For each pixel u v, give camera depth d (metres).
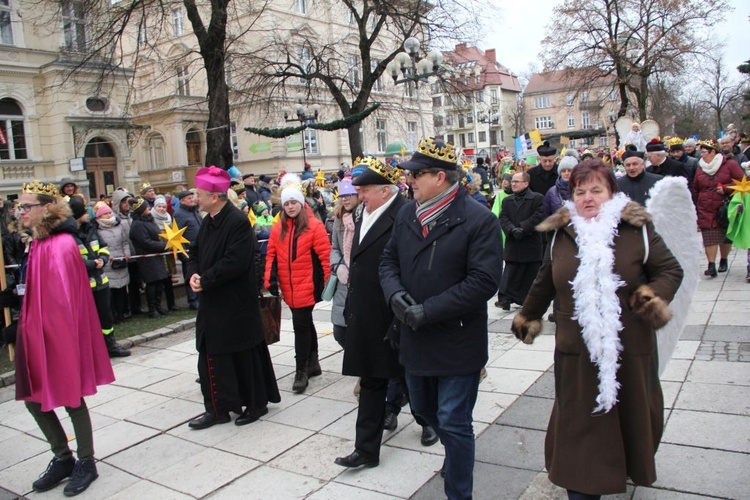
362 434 3.47
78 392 3.44
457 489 2.83
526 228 6.49
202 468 3.70
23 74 21.06
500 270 2.76
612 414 2.44
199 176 4.16
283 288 4.99
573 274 2.54
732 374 4.33
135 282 8.27
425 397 3.03
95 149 23.77
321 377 5.33
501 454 3.52
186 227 7.80
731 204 7.38
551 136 37.78
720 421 3.61
